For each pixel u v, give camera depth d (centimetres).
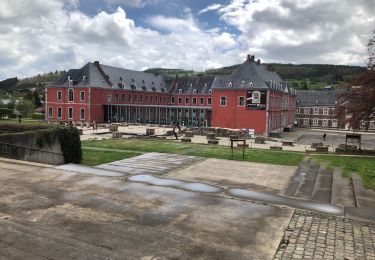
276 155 2566
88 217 1062
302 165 2102
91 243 880
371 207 1211
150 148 2777
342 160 2345
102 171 1712
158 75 9656
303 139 5606
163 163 2030
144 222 1030
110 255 816
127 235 933
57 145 1850
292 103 8594
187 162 2094
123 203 1206
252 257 823
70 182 1480
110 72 7869
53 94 7494
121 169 1789
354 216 1119
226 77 6288
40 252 821
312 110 9425
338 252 856
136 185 1454
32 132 1898
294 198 1325
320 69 18688
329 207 1210
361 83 3030
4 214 1075
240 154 2553
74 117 7288
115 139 3562
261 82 5856
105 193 1324
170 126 6281
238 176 1728
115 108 7656
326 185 1559
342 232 984
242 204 1229
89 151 2456
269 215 1117
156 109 8200
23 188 1370
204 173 1777
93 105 7175
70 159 1903
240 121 5956
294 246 888
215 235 947
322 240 927
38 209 1126
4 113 6694
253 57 6297
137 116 8119
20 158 1969
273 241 915
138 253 830
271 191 1436
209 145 3200
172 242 896
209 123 7675
